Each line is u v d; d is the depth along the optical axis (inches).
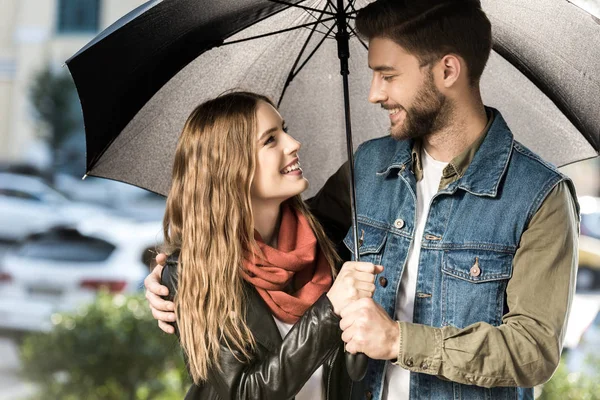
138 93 124.4
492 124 119.3
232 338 112.1
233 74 132.7
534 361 107.3
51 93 1087.6
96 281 430.0
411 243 120.3
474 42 115.4
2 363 389.4
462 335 107.7
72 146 1096.8
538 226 112.3
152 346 306.5
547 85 128.0
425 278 117.7
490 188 115.3
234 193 115.6
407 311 119.6
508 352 106.7
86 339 306.8
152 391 297.1
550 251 111.2
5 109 1184.8
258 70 134.3
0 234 689.6
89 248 442.6
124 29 114.0
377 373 119.1
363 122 141.4
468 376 107.1
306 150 143.1
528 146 136.1
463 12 114.8
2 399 338.0
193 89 130.4
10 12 1199.6
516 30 125.3
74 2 1191.6
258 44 131.8
